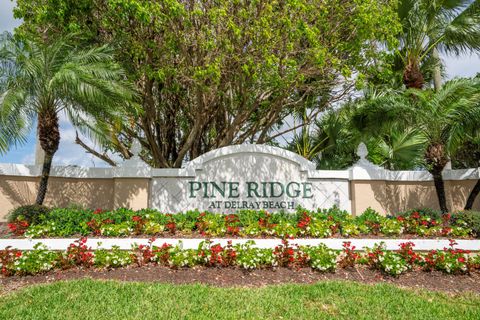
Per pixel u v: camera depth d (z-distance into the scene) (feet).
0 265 21.07
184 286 19.76
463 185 40.11
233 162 36.35
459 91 33.60
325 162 48.42
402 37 44.01
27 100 30.60
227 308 17.03
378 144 43.37
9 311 16.24
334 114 47.78
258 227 27.53
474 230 30.04
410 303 18.60
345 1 36.73
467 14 40.96
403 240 26.81
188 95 43.80
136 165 35.55
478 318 16.92
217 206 35.40
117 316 15.88
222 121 49.21
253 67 32.81
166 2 30.83
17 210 29.73
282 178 36.52
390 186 38.63
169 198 35.19
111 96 31.04
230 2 33.99
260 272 22.35
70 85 29.91
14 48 30.58
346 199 37.04
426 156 35.60
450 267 22.95
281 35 33.81
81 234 26.84
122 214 29.25
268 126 46.91
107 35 38.06
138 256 23.68
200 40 33.83
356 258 23.91
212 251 22.40
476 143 43.78
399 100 34.76
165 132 49.08
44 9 32.63
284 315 16.61
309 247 23.85
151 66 37.37
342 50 37.88
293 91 41.65
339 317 16.74
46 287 19.12
